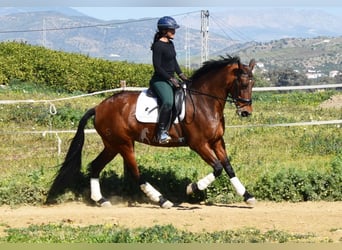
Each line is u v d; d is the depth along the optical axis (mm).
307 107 27781
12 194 11805
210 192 12000
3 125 19781
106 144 11758
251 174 12883
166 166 12914
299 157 15742
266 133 19094
